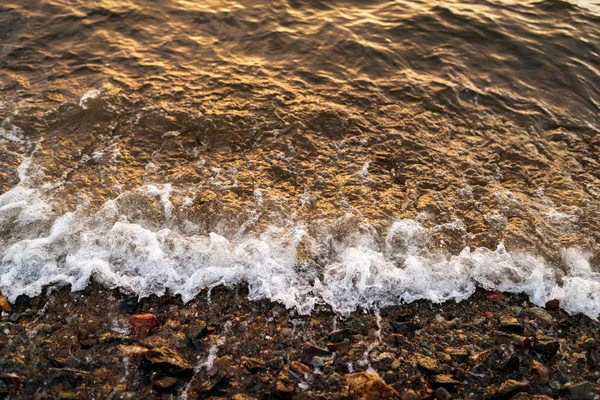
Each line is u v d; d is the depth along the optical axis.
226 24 2.49
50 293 1.56
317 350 1.50
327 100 2.13
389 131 2.03
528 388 1.47
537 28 2.67
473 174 1.91
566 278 1.67
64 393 1.42
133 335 1.51
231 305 1.58
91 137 1.92
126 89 2.09
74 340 1.49
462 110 2.14
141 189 1.79
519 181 1.90
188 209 1.75
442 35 2.55
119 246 1.64
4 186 1.75
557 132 2.08
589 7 2.93
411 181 1.88
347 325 1.56
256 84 2.16
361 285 1.63
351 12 2.71
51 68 2.15
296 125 2.01
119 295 1.57
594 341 1.55
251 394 1.44
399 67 2.31
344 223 1.74
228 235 1.70
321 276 1.64
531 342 1.54
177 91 2.10
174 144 1.93
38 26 2.32
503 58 2.44
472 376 1.49
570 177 1.92
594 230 1.77
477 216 1.79
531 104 2.19
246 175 1.86
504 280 1.66
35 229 1.66
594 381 1.49
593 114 2.18
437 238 1.73
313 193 1.82
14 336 1.48
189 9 2.56
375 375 1.45
